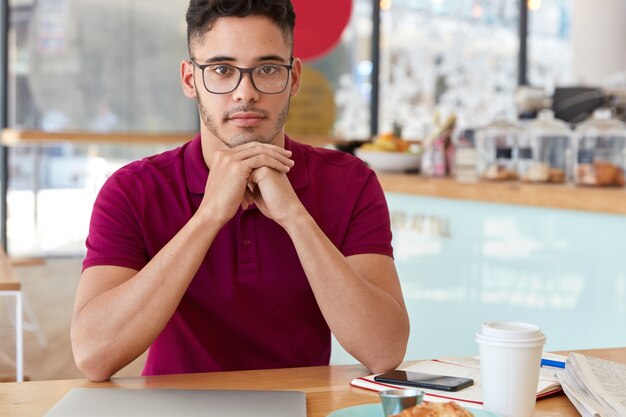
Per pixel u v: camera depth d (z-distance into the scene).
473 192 3.33
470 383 1.35
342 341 1.59
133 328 1.51
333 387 1.37
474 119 7.83
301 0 5.54
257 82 1.62
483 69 7.82
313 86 7.67
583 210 2.90
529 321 3.17
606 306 2.86
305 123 7.64
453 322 3.53
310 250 1.60
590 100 3.66
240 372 1.47
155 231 1.73
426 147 3.81
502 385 1.20
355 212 1.83
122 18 7.82
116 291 1.54
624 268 2.78
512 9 7.78
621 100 3.66
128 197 1.72
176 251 1.55
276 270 1.72
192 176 1.75
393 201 3.91
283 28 1.63
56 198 7.47
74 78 7.68
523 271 3.19
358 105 7.85
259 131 1.64
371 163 4.06
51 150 7.48
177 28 8.01
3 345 4.39
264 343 1.74
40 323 5.27
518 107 3.74
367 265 1.77
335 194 1.83
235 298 1.71
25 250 7.37
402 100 7.79
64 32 7.60
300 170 1.82
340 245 1.82
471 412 1.17
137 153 7.77
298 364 1.77
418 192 3.61
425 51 7.79
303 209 1.62
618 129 3.10
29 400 1.30
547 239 3.08
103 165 7.66
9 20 6.94
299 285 1.74
